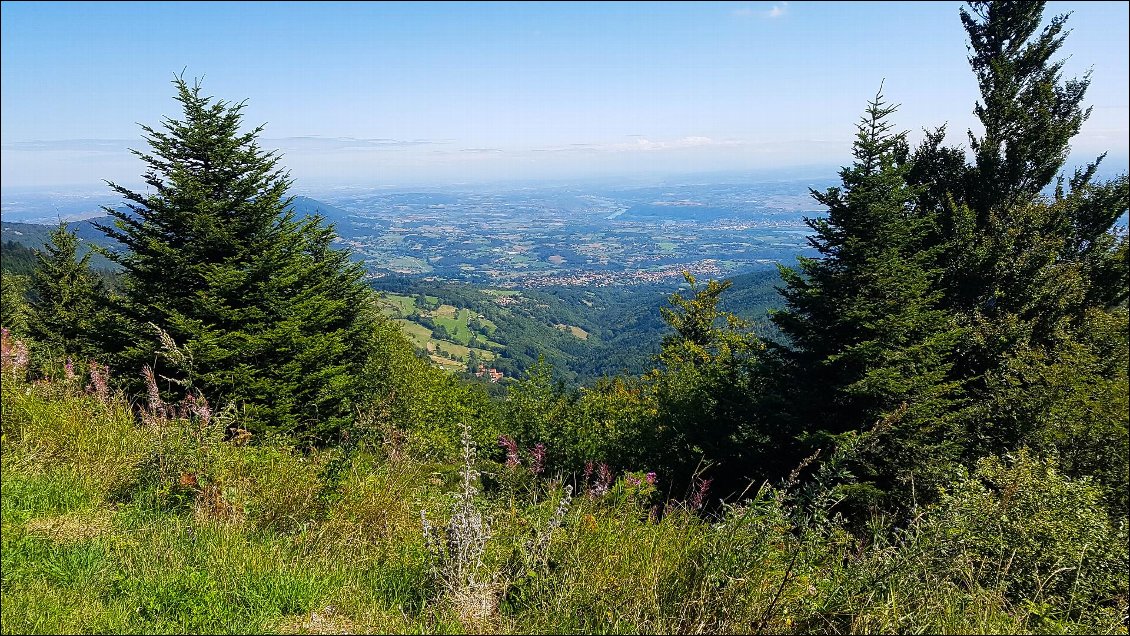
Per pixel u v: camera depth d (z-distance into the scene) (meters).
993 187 13.63
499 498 4.96
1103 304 13.09
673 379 17.41
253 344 11.83
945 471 8.97
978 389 10.91
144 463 4.74
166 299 12.38
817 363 10.27
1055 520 4.52
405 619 3.10
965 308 12.76
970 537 4.09
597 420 15.34
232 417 5.91
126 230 12.59
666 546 3.69
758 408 10.86
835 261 10.80
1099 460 9.23
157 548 3.62
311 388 13.30
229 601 3.11
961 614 3.29
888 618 3.08
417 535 4.15
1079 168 14.28
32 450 4.97
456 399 21.09
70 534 3.74
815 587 3.30
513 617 3.19
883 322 9.59
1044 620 3.43
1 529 3.60
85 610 2.90
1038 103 13.24
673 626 3.04
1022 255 12.31
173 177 12.37
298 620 3.07
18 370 6.61
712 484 11.03
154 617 2.92
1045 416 9.78
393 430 7.03
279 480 4.71
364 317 18.66
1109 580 4.22
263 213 13.30
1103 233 14.17
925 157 14.41
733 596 3.18
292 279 13.26
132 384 11.24
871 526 4.09
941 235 13.36
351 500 4.43
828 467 3.98
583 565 3.49
